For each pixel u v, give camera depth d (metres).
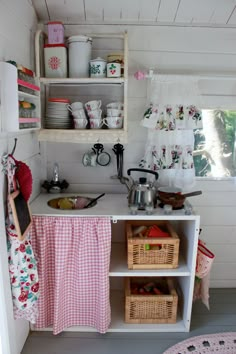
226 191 2.12
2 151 1.31
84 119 1.77
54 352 1.64
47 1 1.69
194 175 2.00
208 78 1.85
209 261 1.75
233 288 2.26
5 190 1.36
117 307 1.98
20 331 1.62
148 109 1.86
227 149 2.09
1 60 1.26
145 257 1.74
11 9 1.38
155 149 1.94
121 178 2.02
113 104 1.77
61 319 1.71
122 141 1.76
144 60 1.92
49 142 2.02
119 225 2.15
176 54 1.92
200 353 1.65
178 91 1.85
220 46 1.92
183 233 1.93
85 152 2.03
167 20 1.85
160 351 1.66
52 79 1.69
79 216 1.61
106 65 1.73
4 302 1.34
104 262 1.62
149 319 1.83
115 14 1.80
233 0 1.67
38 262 1.62
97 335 1.77
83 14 1.80
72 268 1.68
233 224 2.18
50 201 1.86
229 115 2.04
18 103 1.29
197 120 1.87
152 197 1.72
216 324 1.88
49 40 1.71
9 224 1.38
